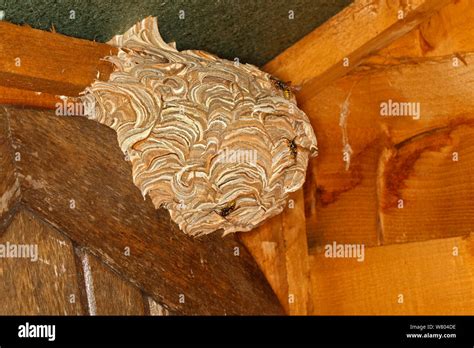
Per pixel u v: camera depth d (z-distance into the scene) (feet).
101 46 9.71
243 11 10.86
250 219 10.38
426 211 11.57
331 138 12.58
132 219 9.96
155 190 9.76
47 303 8.63
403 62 12.15
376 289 11.82
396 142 12.07
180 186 9.71
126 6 9.87
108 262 9.45
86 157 9.68
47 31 9.55
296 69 12.16
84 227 9.31
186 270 10.56
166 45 10.30
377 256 11.91
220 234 11.64
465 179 11.24
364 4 11.79
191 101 9.81
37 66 9.13
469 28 11.57
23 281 8.54
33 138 9.25
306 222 12.69
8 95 9.39
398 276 11.62
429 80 11.89
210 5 10.49
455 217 11.23
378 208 12.05
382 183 12.10
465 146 11.34
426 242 11.45
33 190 8.97
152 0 9.98
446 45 11.76
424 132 11.84
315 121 12.67
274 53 12.23
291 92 10.97
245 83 10.30
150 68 9.80
